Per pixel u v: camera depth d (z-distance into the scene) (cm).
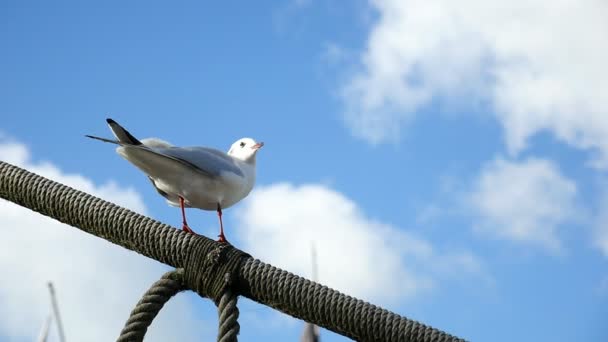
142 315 546
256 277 534
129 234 560
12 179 579
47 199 574
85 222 568
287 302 531
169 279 556
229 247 547
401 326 515
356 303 521
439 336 512
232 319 530
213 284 541
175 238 553
